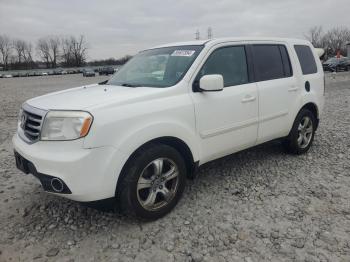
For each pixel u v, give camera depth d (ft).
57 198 13.17
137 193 10.58
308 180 14.29
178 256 9.46
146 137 10.46
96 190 9.75
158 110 10.93
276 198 12.68
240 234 10.34
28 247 10.03
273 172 15.26
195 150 12.08
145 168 10.64
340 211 11.55
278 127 15.52
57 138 9.79
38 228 11.03
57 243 10.22
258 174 15.07
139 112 10.50
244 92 13.58
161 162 11.04
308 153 17.85
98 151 9.63
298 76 16.43
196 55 12.71
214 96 12.57
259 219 11.19
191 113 11.79
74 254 9.68
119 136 9.98
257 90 14.14
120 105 10.33
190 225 10.97
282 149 17.85
